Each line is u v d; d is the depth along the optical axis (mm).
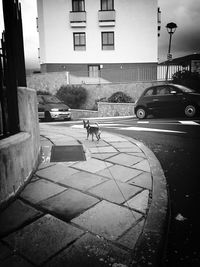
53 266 1892
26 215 2627
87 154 5035
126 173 3889
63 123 12219
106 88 19219
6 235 2281
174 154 5094
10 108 3406
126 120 11867
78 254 2018
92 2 22734
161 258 2016
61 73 21125
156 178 3658
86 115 17500
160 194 3109
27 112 3768
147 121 10703
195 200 3018
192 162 4496
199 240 2258
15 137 3215
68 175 3822
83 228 2373
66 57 23281
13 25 3475
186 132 7391
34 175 3840
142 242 2158
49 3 22625
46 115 14047
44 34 22969
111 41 23312
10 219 2551
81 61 23391
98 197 3037
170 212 2746
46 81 21812
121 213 2641
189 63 16781
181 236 2322
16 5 3762
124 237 2227
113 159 4676
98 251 2051
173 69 17688
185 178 3740
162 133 7461
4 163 2766
